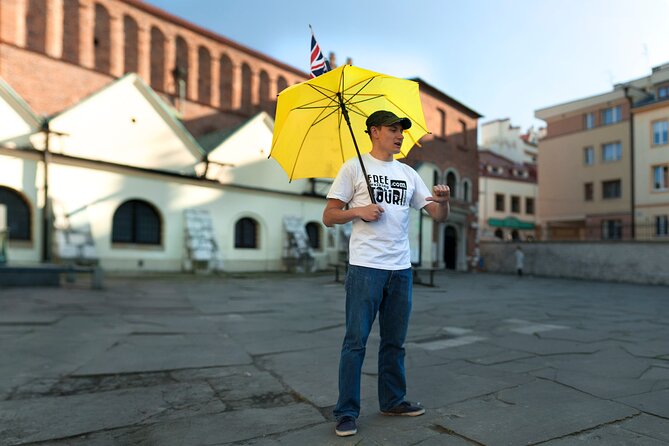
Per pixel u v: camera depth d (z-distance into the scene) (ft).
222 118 90.68
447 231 105.50
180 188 65.21
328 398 11.96
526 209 159.84
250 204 73.77
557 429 9.28
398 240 9.76
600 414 10.14
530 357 16.53
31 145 52.65
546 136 135.95
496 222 144.87
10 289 38.58
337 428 9.27
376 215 9.07
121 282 48.70
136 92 60.90
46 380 13.85
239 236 73.31
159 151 63.21
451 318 27.58
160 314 27.61
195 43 87.15
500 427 9.45
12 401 11.89
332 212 9.62
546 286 63.67
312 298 38.37
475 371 14.43
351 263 9.62
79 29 73.26
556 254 93.09
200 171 67.56
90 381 13.87
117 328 22.54
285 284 52.80
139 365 15.62
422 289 50.60
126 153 59.88
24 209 52.34
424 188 10.56
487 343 19.48
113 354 17.19
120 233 59.72
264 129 75.92
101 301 32.91
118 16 77.51
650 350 17.67
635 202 107.14
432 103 99.66
